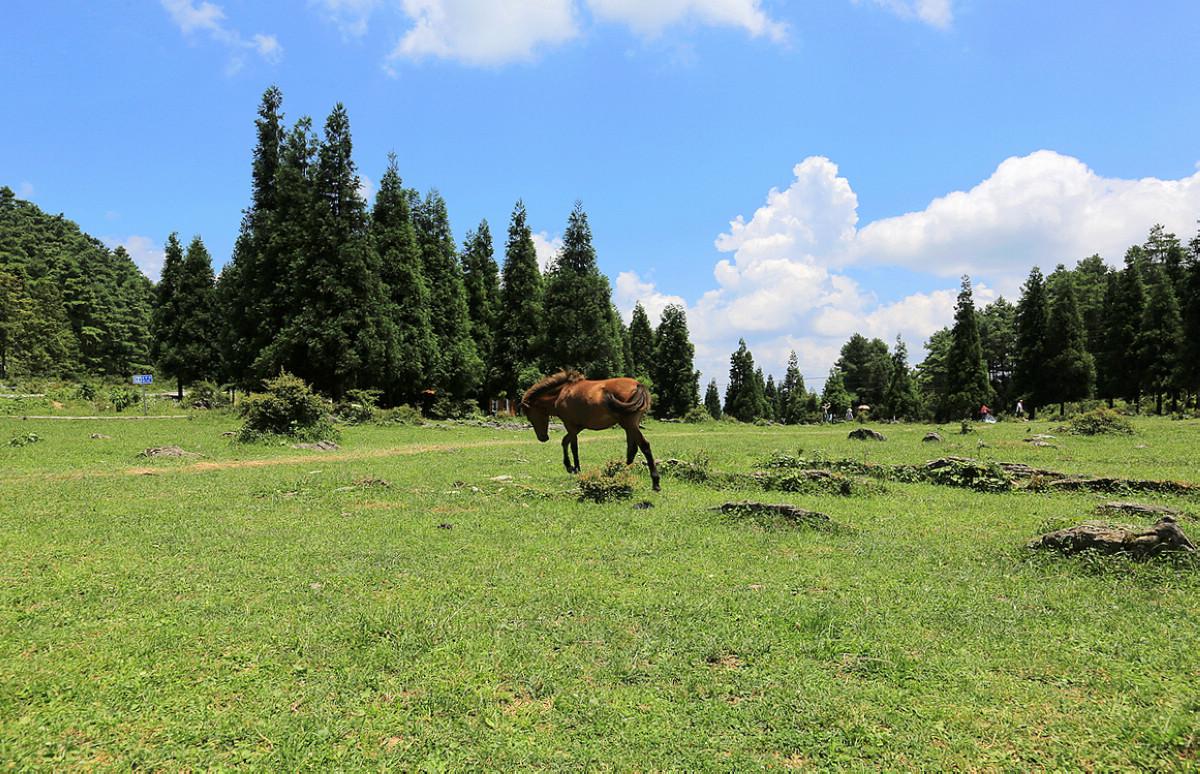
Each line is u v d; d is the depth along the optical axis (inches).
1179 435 818.8
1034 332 1913.1
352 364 1346.0
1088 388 1824.6
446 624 198.7
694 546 295.4
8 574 247.1
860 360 3437.5
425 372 1587.1
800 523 330.0
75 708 149.8
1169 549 247.9
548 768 128.6
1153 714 143.8
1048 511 373.1
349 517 359.6
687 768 128.5
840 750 134.6
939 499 423.2
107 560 267.9
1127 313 1708.9
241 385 1466.5
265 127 1581.0
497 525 340.2
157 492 427.2
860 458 661.3
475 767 128.5
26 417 1075.3
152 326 1868.8
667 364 2402.8
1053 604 214.7
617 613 209.3
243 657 176.6
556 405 517.0
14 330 2290.8
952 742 136.1
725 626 197.8
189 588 233.9
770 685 161.3
